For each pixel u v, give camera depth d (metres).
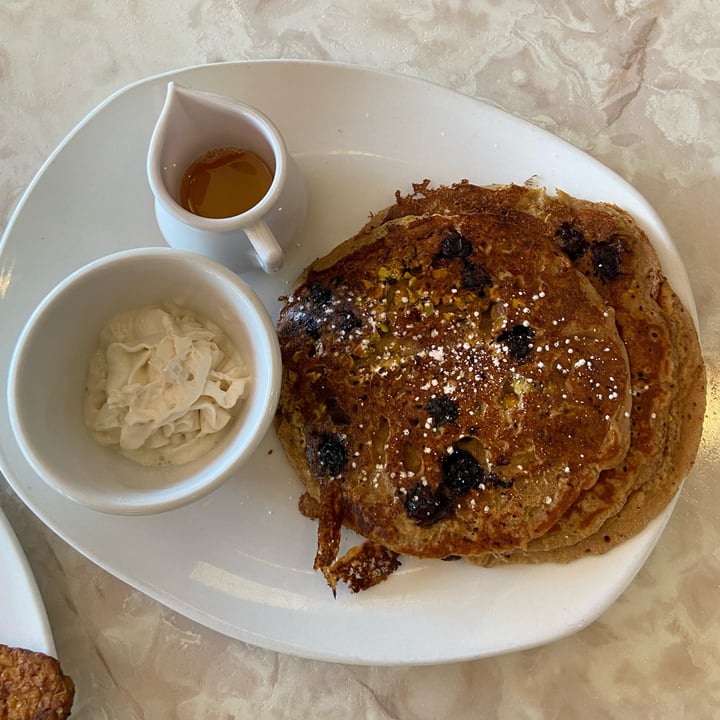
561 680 0.31
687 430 0.29
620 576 0.29
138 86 0.32
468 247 0.29
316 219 0.32
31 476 0.30
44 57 0.36
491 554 0.29
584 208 0.30
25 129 0.35
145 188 0.32
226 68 0.32
